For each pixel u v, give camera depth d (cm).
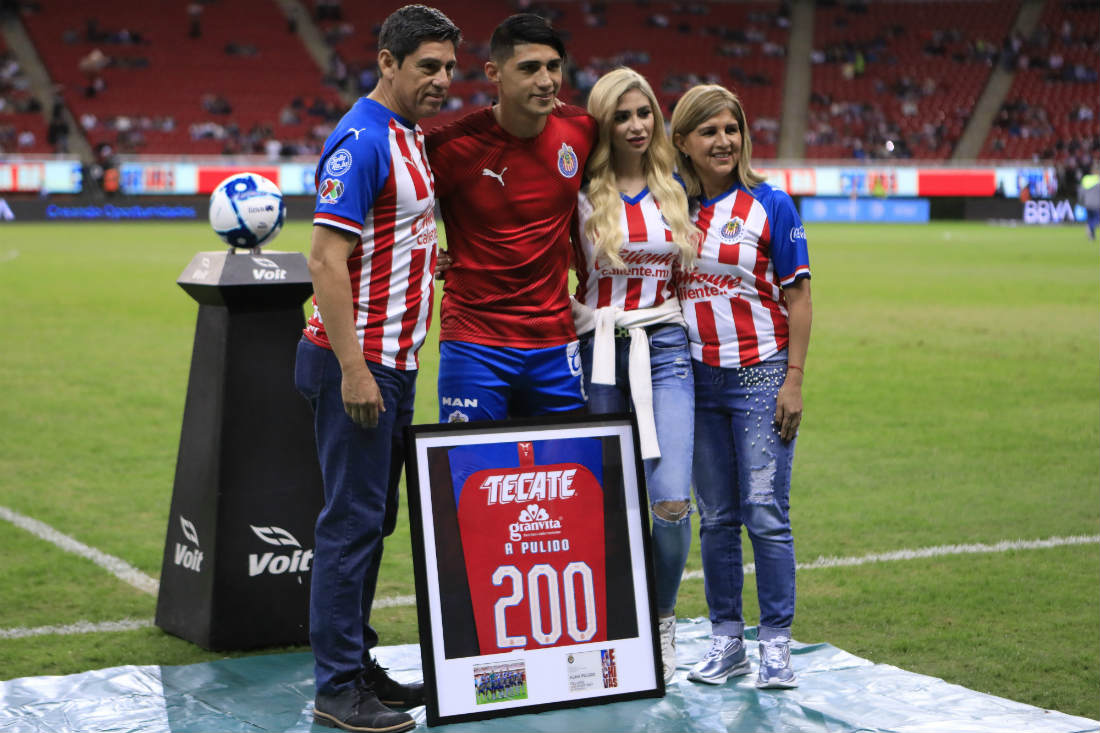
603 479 370
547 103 351
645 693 362
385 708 346
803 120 4266
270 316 420
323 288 326
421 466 354
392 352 345
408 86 332
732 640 387
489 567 355
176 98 3978
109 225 3123
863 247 2667
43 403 917
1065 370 1094
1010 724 341
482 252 368
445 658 347
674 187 374
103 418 868
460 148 361
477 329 372
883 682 377
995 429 841
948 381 1034
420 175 343
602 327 375
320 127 3947
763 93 4384
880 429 841
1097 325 1415
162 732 339
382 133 332
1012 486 682
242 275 408
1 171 3212
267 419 421
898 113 4297
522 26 347
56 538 574
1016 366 1114
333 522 346
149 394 959
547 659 356
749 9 4803
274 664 395
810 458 754
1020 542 570
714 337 381
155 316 1439
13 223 3206
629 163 380
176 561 439
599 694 358
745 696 366
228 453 417
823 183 3669
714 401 385
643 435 368
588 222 374
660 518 369
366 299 339
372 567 369
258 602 423
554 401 381
